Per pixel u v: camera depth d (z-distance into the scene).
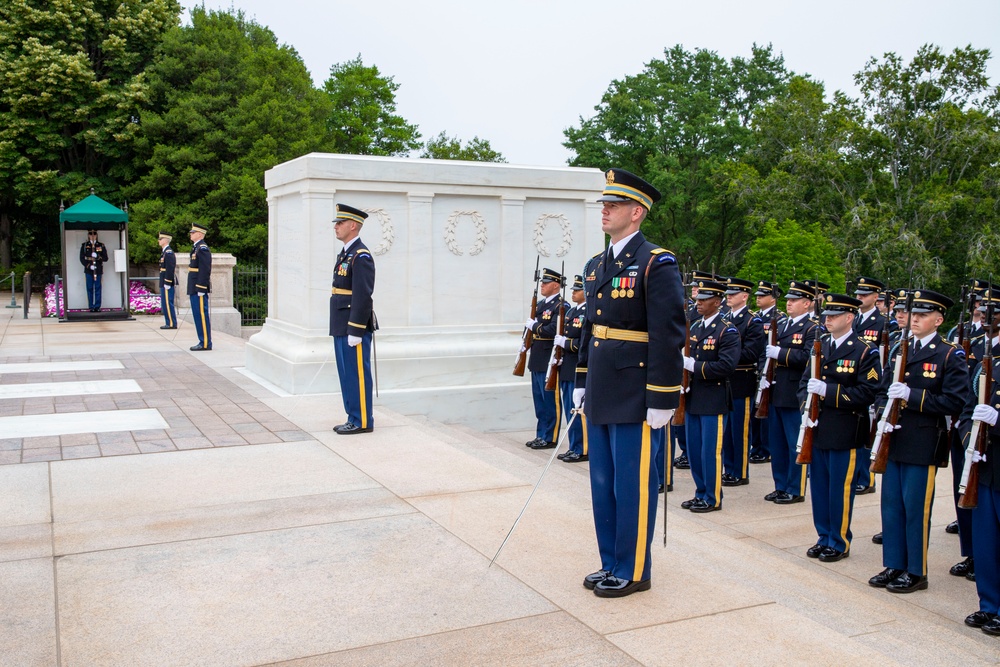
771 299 10.17
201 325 15.72
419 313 11.73
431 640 4.04
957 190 36.97
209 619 4.26
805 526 8.26
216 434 8.45
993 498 5.75
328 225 11.17
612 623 4.23
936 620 5.86
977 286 8.70
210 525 5.69
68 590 4.60
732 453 10.05
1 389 11.08
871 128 40.75
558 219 12.54
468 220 12.01
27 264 41.94
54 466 7.16
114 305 22.59
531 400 12.23
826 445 7.20
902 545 6.55
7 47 33.44
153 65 34.91
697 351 8.69
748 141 47.03
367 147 43.81
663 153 48.34
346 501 6.27
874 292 10.27
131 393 10.86
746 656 3.88
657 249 4.61
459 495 6.47
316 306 11.15
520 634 4.10
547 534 5.57
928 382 6.31
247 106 33.50
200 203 32.91
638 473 4.61
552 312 10.73
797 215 39.66
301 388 10.89
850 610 5.30
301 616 4.30
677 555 5.41
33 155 34.44
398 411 11.41
